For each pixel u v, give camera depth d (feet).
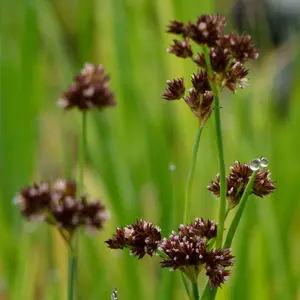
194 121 1.33
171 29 0.77
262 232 1.25
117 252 1.28
